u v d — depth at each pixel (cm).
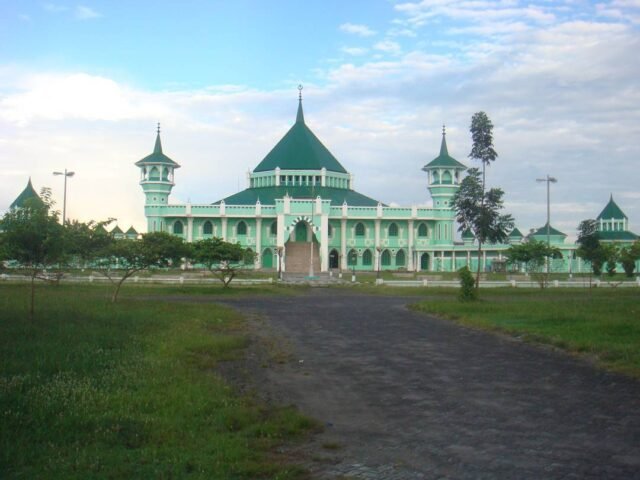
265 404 1320
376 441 1067
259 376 1627
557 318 2670
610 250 5738
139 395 1280
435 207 10956
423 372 1664
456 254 10875
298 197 11125
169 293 4866
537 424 1152
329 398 1385
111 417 1119
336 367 1752
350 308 3669
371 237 10950
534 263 7269
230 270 5616
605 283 6178
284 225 10375
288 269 10638
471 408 1276
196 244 5600
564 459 959
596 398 1342
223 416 1160
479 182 4241
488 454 986
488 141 4238
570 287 5769
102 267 5238
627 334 2139
